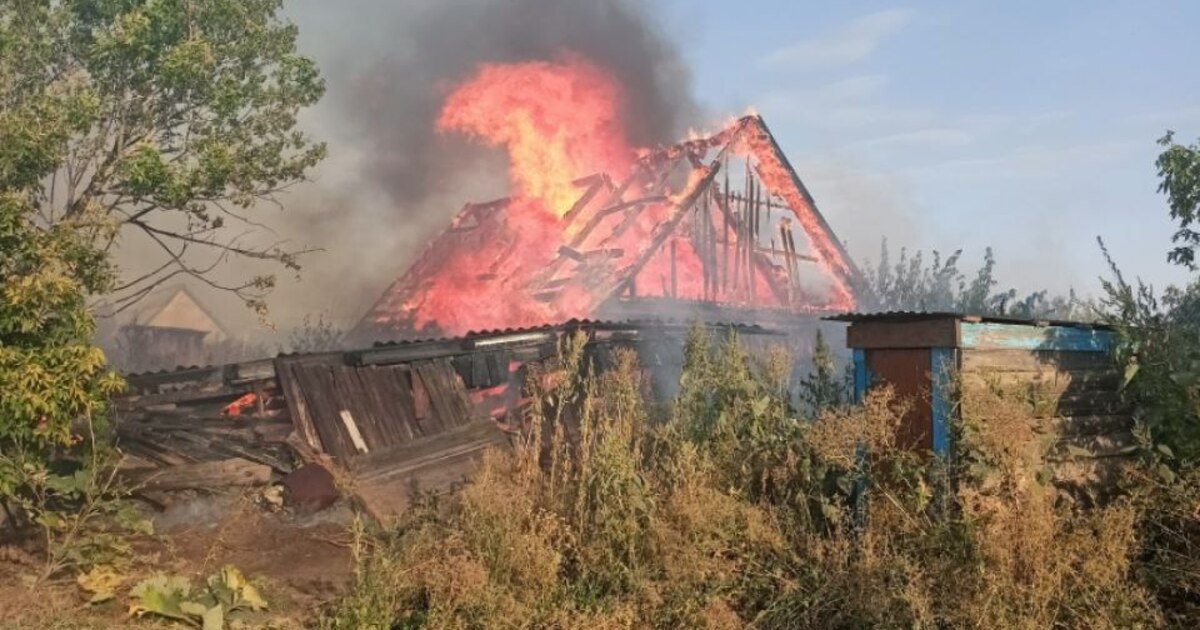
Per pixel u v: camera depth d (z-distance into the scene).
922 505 6.27
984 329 7.52
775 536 6.72
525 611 6.01
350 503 10.66
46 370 7.99
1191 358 7.68
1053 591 5.48
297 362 11.84
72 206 13.84
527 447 8.31
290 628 6.68
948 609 5.57
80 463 9.69
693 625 6.07
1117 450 8.11
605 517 6.77
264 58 15.49
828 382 8.80
